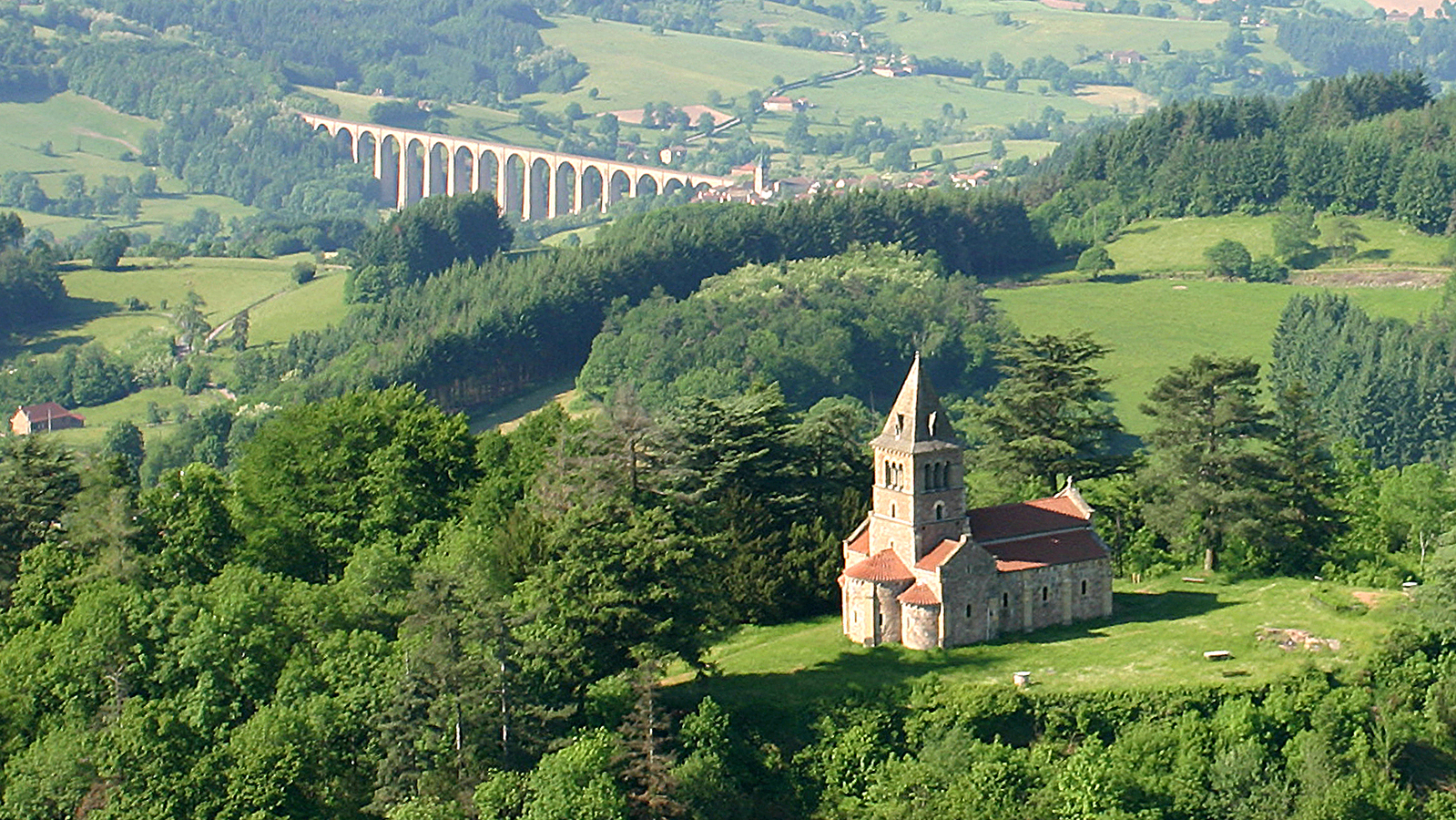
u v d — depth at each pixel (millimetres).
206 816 163750
